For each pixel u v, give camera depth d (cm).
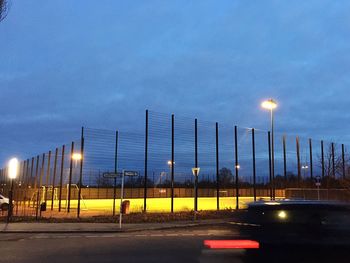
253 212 764
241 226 761
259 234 738
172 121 3769
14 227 2484
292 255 714
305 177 5506
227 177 6388
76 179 4428
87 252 1573
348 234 716
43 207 3188
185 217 3138
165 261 1348
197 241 1903
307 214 741
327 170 5303
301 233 726
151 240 1953
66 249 1658
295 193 4600
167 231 2409
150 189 6309
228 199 6144
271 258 717
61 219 2922
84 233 2306
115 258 1421
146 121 3591
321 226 728
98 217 3047
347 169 4900
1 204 4069
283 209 752
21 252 1582
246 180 6297
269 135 4831
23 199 4547
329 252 708
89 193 5797
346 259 704
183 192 6619
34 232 2333
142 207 4059
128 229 2455
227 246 732
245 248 728
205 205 4844
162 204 4941
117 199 5941
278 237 726
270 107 4003
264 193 6075
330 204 751
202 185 6350
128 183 6084
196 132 3925
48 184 4328
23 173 5428
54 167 4128
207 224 2797
